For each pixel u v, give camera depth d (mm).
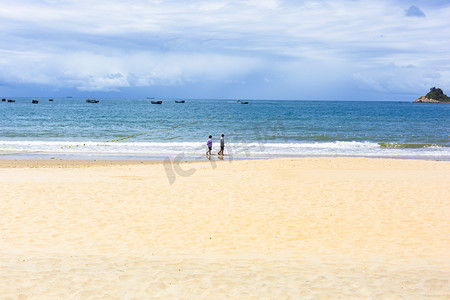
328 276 5949
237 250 7449
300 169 17625
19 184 13031
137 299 5031
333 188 12898
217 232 8625
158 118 70062
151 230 8711
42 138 35812
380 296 5148
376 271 6219
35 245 7566
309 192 12352
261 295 5172
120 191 12289
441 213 10141
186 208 10531
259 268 6352
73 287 5383
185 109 113625
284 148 29953
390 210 10422
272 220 9547
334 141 35469
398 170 17625
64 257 6801
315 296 5141
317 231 8727
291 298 5074
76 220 9359
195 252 7281
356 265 6555
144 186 13047
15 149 27656
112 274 5930
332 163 19750
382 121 65250
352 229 8867
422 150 29391
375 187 13062
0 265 6262
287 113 95438
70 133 40781
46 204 10680
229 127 51281
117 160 23047
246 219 9617
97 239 8031
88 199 11297
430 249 7512
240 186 13148
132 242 7863
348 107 153500
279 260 6844
